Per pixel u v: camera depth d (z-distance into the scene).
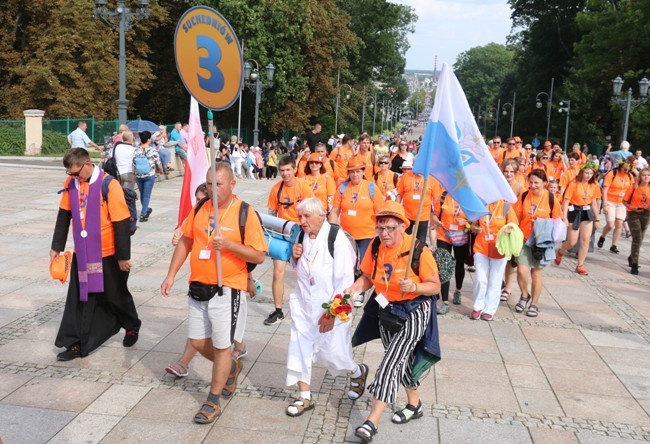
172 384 5.59
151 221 13.57
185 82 4.74
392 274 4.71
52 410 5.03
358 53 52.94
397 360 4.65
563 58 61.12
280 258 5.47
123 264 5.98
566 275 10.68
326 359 5.04
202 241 4.91
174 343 6.55
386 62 59.44
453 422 5.13
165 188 19.39
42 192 16.88
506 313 8.25
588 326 7.83
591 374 6.27
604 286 9.98
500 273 7.84
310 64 41.50
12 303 7.57
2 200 15.26
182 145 22.64
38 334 6.63
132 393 5.38
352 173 7.97
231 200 4.98
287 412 5.10
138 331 6.49
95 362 5.99
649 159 22.97
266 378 5.81
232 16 36.59
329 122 55.09
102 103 36.59
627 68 40.91
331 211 8.20
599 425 5.20
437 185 9.14
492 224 7.70
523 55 70.25
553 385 5.96
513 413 5.34
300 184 7.73
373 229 8.02
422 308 4.70
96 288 5.92
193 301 5.00
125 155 11.37
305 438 4.77
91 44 35.56
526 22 63.94
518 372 6.25
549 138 53.47
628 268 11.46
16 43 36.62
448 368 6.27
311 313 5.10
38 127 29.73
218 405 5.01
